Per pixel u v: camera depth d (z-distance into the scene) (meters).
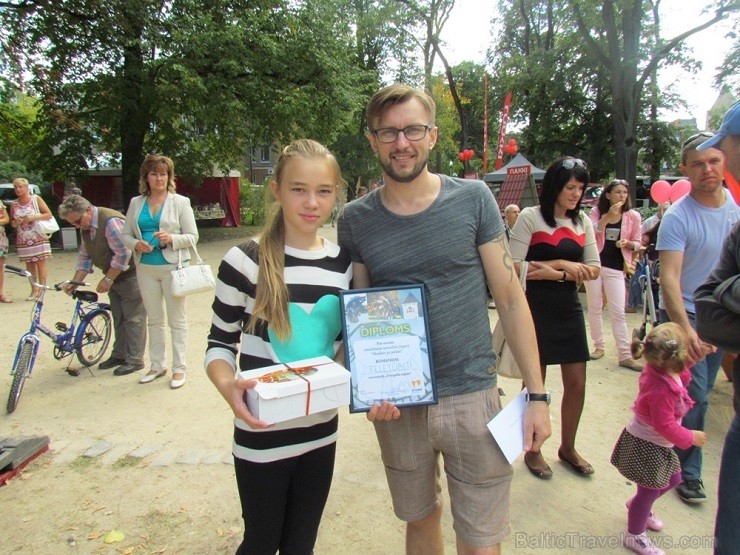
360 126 26.98
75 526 2.54
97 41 12.72
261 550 1.70
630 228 4.86
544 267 2.76
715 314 1.57
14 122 14.73
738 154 1.59
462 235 1.66
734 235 1.61
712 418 3.80
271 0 13.63
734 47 17.53
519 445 1.63
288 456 1.64
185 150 16.16
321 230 17.33
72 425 3.64
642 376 2.39
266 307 1.61
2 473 2.93
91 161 15.44
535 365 1.69
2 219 7.25
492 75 26.39
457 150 39.41
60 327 4.56
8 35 11.43
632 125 17.03
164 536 2.47
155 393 4.21
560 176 2.74
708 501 2.78
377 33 26.45
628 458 2.37
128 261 4.38
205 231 19.66
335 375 1.49
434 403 1.62
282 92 13.51
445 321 1.67
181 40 11.98
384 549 2.41
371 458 3.22
